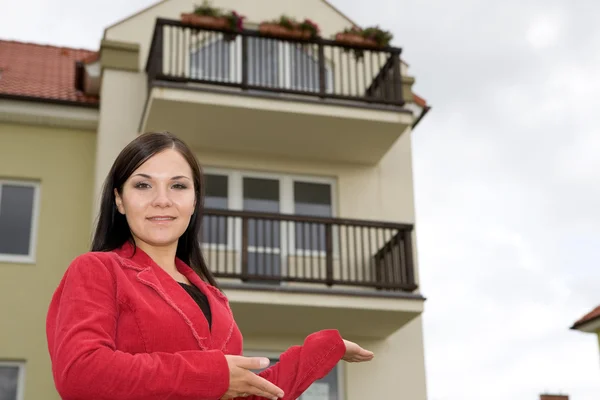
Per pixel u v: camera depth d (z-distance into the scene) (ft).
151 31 46.88
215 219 43.24
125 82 44.55
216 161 43.96
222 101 40.83
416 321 44.01
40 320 40.63
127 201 6.70
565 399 70.59
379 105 44.70
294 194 45.09
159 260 6.86
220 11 43.91
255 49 47.78
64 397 5.56
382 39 44.83
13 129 43.62
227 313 6.90
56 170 43.45
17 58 52.08
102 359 5.49
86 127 44.52
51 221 42.47
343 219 40.27
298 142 44.06
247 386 5.75
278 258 43.65
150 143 6.82
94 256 6.30
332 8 50.65
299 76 48.19
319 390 41.75
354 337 42.91
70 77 49.67
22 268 41.34
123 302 6.13
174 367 5.58
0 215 42.16
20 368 39.91
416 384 42.88
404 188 46.60
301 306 38.27
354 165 46.26
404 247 40.86
